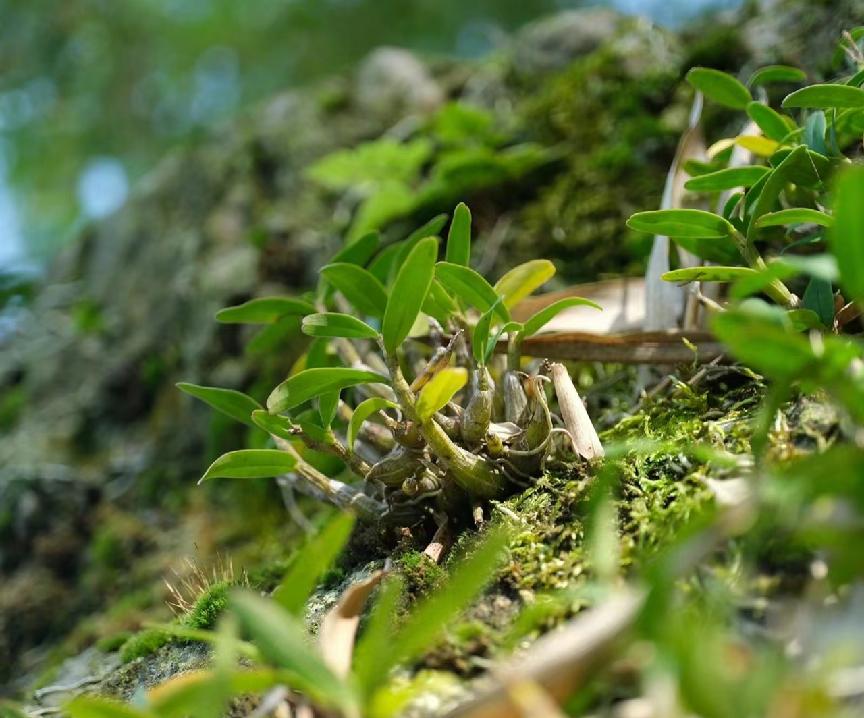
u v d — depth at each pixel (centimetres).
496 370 43
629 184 58
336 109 74
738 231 40
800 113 52
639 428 40
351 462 39
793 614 32
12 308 82
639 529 35
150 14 139
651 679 30
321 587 41
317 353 47
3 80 133
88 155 140
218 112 147
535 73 66
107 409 67
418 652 33
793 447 35
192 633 33
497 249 59
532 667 30
